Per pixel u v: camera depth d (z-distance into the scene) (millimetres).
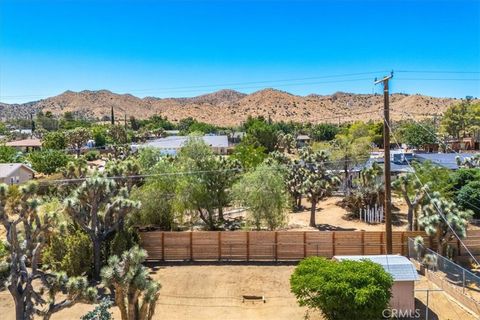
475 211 37938
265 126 96062
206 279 25359
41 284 23172
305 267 19375
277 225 32625
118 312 20625
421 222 26734
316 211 42000
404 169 45438
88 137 94188
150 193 31328
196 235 28609
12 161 68062
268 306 22000
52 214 17547
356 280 17797
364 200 39094
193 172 32656
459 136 117000
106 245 25812
